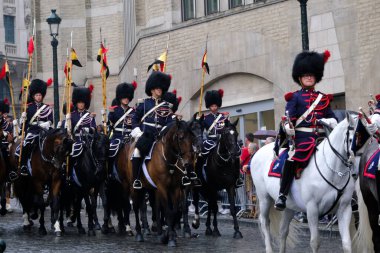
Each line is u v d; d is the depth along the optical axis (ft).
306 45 66.18
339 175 39.27
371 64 78.13
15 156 66.08
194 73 99.96
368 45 78.64
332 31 82.43
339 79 81.82
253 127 93.76
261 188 45.68
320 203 40.24
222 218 73.82
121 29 144.15
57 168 60.90
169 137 54.49
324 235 58.18
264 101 91.76
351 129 38.42
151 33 106.11
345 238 39.14
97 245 56.13
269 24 89.61
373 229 41.70
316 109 41.47
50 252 52.49
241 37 93.25
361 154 41.27
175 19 103.91
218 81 97.91
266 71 89.97
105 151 62.18
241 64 93.50
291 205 42.52
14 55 248.52
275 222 45.93
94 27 148.46
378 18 77.41
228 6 97.91
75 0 154.40
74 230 67.10
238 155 59.06
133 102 114.42
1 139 64.03
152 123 57.57
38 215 76.43
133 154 57.47
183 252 51.67
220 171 60.23
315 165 40.22
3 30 246.88
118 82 144.77
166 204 55.06
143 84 107.96
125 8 135.23
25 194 66.69
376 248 41.70
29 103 66.69
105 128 67.97
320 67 42.47
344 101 83.46
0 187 63.10
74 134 63.87
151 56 106.42
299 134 41.42
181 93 102.17
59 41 154.30
